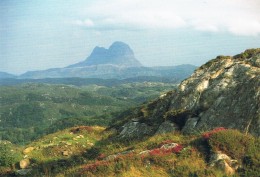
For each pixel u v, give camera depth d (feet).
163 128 111.96
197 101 114.93
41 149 132.67
